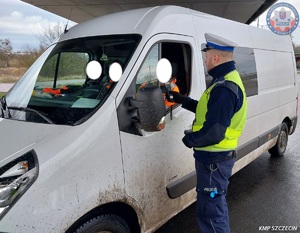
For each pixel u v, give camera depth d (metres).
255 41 4.46
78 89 2.57
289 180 4.73
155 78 2.56
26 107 2.47
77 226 2.07
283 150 5.88
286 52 5.71
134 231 2.57
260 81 4.49
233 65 2.41
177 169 2.86
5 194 1.73
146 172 2.49
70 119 2.14
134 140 2.35
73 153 1.96
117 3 11.70
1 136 2.13
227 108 2.25
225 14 13.64
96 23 3.01
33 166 1.81
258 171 5.13
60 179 1.88
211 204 2.48
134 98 2.27
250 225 3.43
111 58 2.56
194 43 3.00
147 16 2.67
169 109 2.71
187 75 2.97
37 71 2.96
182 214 3.68
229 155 2.47
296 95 6.19
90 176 2.04
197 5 11.84
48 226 1.82
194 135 2.34
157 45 2.59
